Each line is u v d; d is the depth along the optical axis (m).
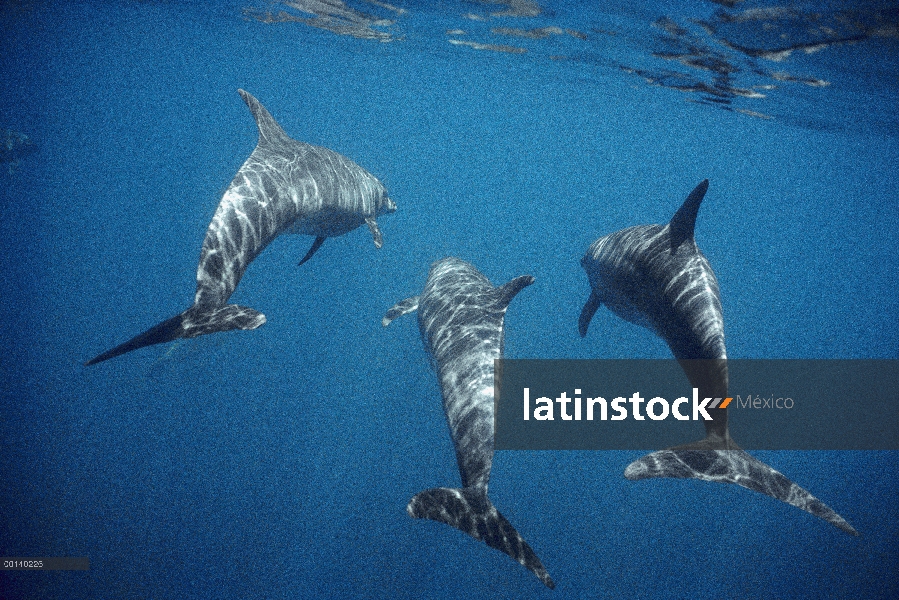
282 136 7.36
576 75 19.06
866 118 17.59
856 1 8.73
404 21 15.23
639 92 20.14
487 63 20.55
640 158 55.19
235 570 9.82
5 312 17.62
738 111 20.50
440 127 61.75
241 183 6.04
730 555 12.37
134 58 40.75
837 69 12.26
